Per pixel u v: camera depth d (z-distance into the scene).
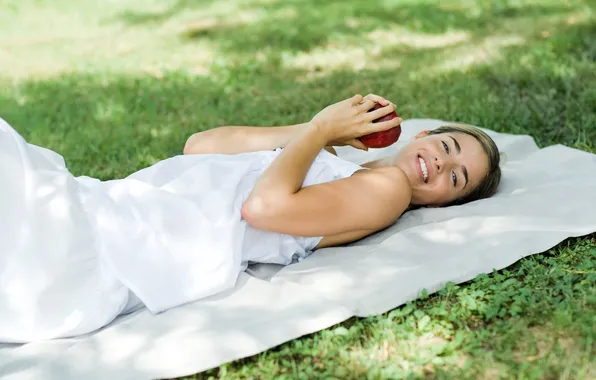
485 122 4.95
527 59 6.21
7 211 2.79
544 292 2.88
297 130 3.56
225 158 3.41
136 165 4.73
